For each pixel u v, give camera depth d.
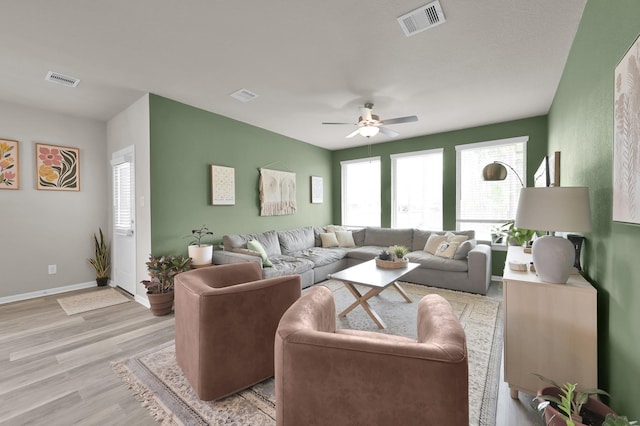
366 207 6.24
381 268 3.34
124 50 2.43
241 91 3.30
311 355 1.09
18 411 1.67
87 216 4.23
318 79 3.00
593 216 1.79
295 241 5.04
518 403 1.76
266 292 1.89
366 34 2.21
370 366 1.03
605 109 1.53
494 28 2.13
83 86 3.14
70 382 1.94
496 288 4.13
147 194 3.38
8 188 3.59
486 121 4.46
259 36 2.23
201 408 1.68
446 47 2.40
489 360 2.21
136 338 2.59
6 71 2.79
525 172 4.33
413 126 4.74
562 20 2.04
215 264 3.72
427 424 0.99
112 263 4.32
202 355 1.69
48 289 3.89
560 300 1.67
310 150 5.98
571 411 1.34
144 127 3.41
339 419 1.07
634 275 1.20
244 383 1.81
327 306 1.62
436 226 5.29
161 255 3.43
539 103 3.71
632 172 1.13
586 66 1.89
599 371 1.67
